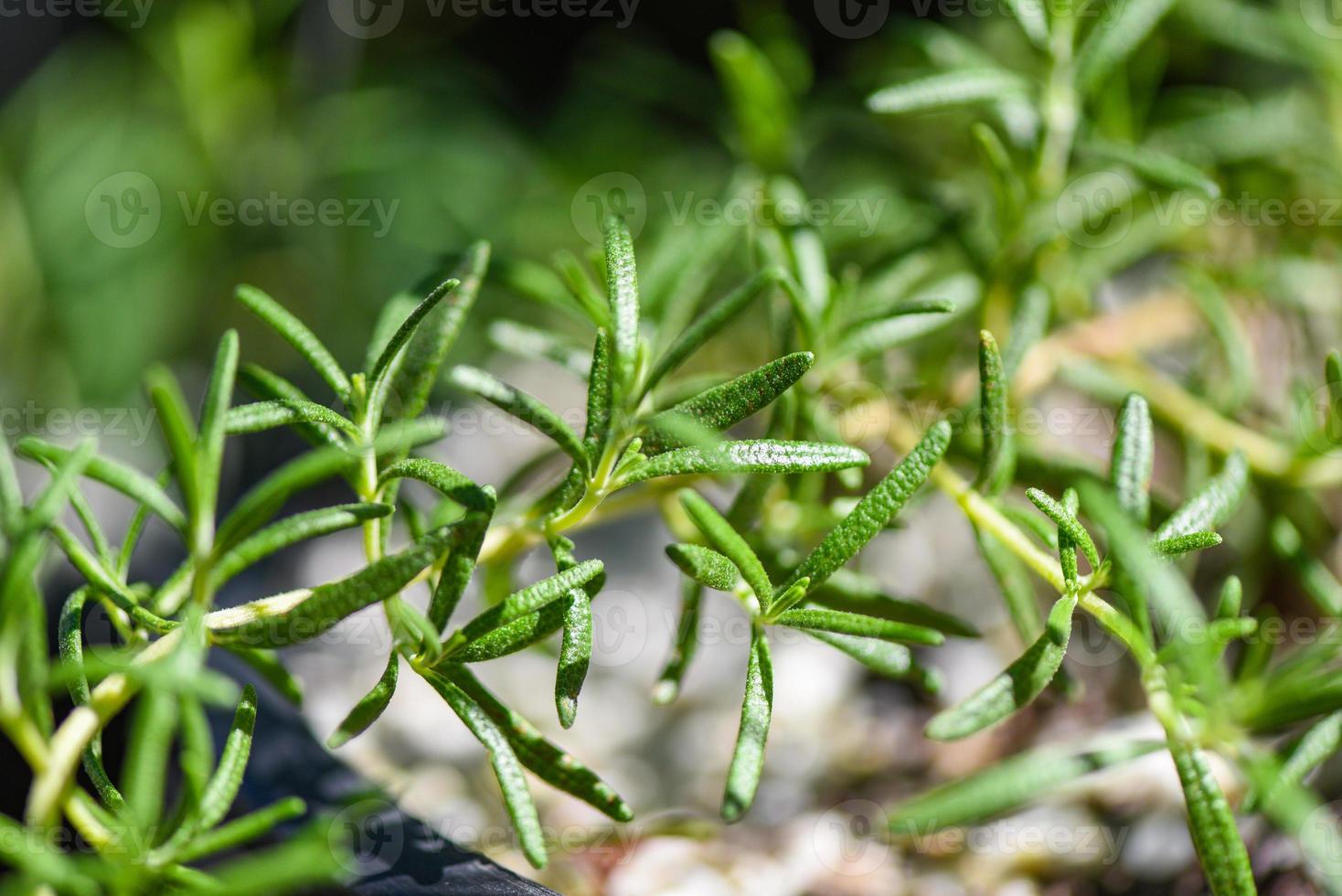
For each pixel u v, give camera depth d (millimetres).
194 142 663
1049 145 425
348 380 377
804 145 563
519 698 484
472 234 657
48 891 347
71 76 743
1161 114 485
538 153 705
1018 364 421
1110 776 437
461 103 741
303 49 748
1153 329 457
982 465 385
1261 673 388
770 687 365
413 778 455
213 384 351
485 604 414
